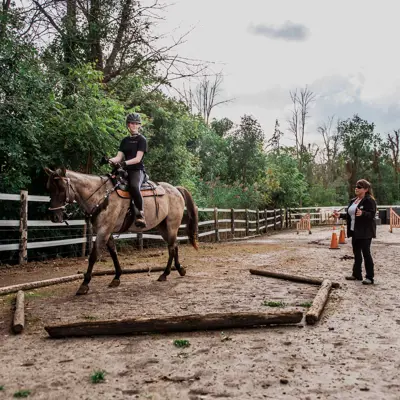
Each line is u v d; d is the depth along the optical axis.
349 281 7.53
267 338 4.25
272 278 8.01
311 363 3.55
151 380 3.24
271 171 29.53
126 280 7.89
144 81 16.42
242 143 29.36
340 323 4.77
